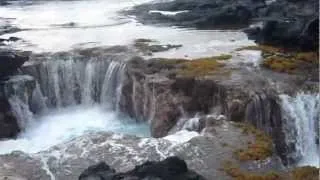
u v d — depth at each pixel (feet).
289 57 134.72
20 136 123.95
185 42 156.15
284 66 127.44
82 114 133.39
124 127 125.59
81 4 230.89
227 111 112.78
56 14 207.10
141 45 151.33
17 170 86.48
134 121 129.18
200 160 89.30
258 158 90.63
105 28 177.06
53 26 182.50
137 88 127.13
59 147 94.63
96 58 138.00
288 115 114.01
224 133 99.50
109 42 155.94
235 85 116.57
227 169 86.58
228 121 106.32
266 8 176.65
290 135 113.80
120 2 232.73
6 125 123.34
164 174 75.92
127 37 163.02
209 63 130.52
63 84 138.10
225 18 180.65
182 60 133.80
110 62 135.85
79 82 138.62
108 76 135.33
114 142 95.61
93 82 137.90
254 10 180.24
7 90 128.16
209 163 88.43
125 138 97.35
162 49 147.13
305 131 114.73
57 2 238.27
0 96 126.11
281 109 113.70
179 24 181.98
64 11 213.87
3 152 112.27
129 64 132.36
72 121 129.59
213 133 99.25
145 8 212.43
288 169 91.30
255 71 126.00
